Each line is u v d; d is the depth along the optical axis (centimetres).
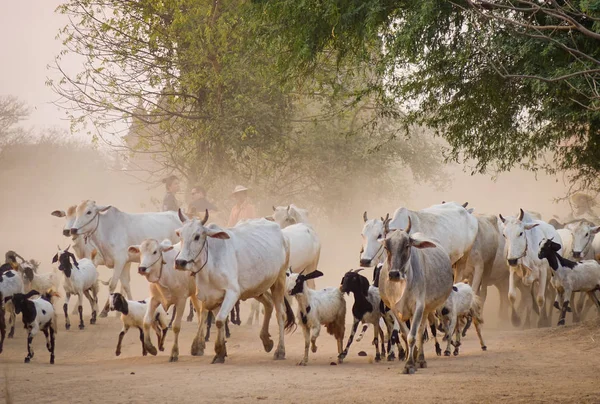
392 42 2222
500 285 3098
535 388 1471
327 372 1719
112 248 2842
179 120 4219
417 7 2070
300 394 1414
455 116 2473
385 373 1700
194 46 3919
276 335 2625
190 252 1919
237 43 3797
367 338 2520
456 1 2055
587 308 2972
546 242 2620
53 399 1375
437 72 2384
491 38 2098
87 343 2472
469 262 2736
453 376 1638
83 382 1568
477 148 2584
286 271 2197
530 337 2311
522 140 2550
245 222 2180
